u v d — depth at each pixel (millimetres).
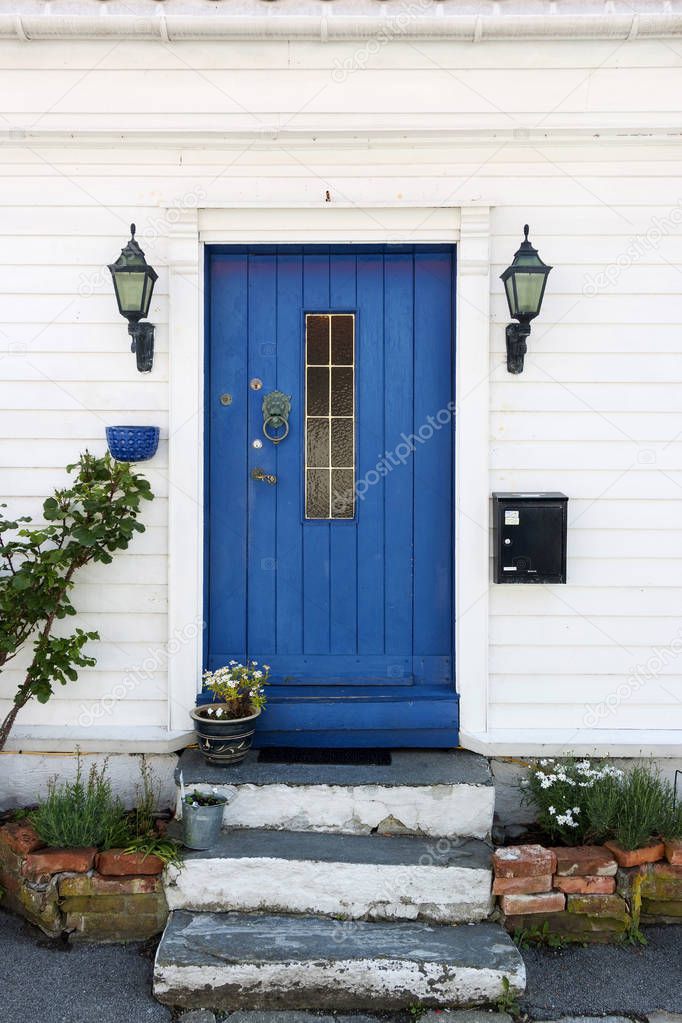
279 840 3738
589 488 4148
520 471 4148
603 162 4109
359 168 4105
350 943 3357
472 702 4137
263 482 4328
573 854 3621
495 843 3914
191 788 3816
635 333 4137
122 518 3973
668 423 4141
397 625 4332
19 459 4176
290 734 4145
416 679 4320
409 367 4309
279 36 4031
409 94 4086
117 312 4156
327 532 4332
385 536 4324
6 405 4168
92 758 4148
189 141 4094
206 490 4293
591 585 4156
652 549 4156
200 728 3900
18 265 4148
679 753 4086
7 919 3721
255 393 4320
